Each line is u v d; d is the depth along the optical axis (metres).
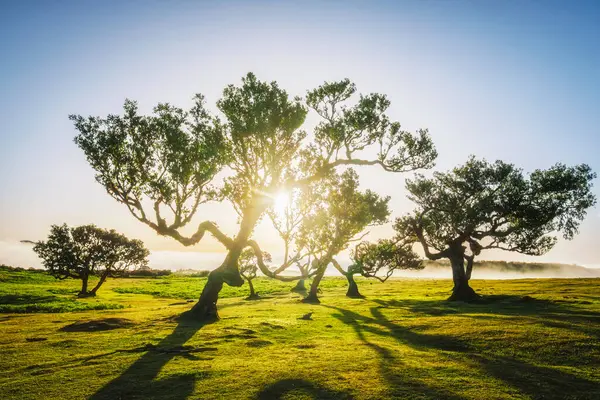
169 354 16.84
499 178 44.56
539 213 43.44
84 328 23.84
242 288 84.94
